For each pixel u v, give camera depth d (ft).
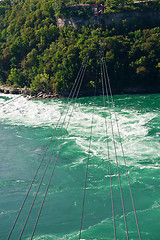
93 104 209.87
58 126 161.58
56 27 297.94
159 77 237.04
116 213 82.02
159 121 155.74
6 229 78.59
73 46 257.14
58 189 96.48
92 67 244.42
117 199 88.48
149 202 85.66
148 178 98.12
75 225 78.28
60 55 258.98
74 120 170.81
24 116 188.96
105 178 100.94
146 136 134.21
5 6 416.67
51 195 93.09
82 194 92.58
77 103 217.97
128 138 133.39
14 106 219.61
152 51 236.84
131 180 97.81
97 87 246.47
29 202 90.17
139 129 144.05
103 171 105.91
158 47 238.89
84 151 124.16
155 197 87.76
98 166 109.91
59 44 280.10
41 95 252.01
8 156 125.80
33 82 266.77
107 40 249.96
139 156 114.42
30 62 294.46
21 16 353.72
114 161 112.27
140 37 253.65
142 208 83.20
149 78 240.32
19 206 88.53
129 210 82.84
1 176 107.76
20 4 395.14
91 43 255.29
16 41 317.01
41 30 299.17
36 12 326.65
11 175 108.37
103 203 87.15
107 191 92.99
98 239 71.97
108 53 244.22
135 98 220.02
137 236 71.97
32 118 183.01
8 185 100.78
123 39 254.27
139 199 87.51
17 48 314.76
